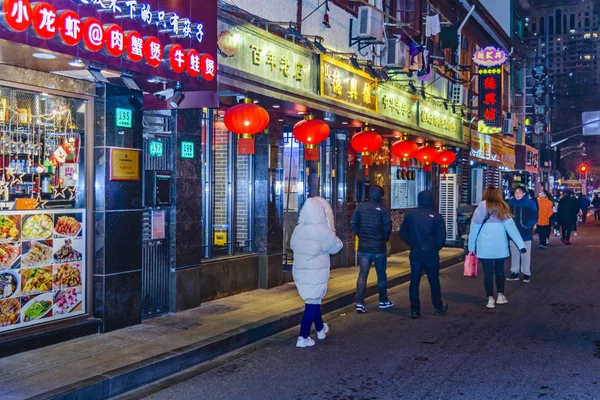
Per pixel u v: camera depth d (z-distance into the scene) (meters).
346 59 13.49
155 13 7.53
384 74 14.78
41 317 6.97
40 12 5.73
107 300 7.58
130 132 7.85
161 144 8.76
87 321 7.44
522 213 12.73
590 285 12.29
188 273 9.09
